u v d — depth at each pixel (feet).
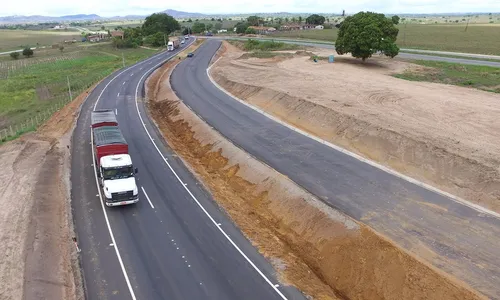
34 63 326.44
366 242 65.72
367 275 61.26
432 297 54.49
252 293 57.52
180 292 57.31
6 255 63.21
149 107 160.97
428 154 91.15
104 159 84.28
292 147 107.65
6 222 72.54
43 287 57.06
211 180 97.14
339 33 234.58
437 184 83.20
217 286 58.75
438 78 184.75
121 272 61.41
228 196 89.20
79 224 74.49
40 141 116.67
